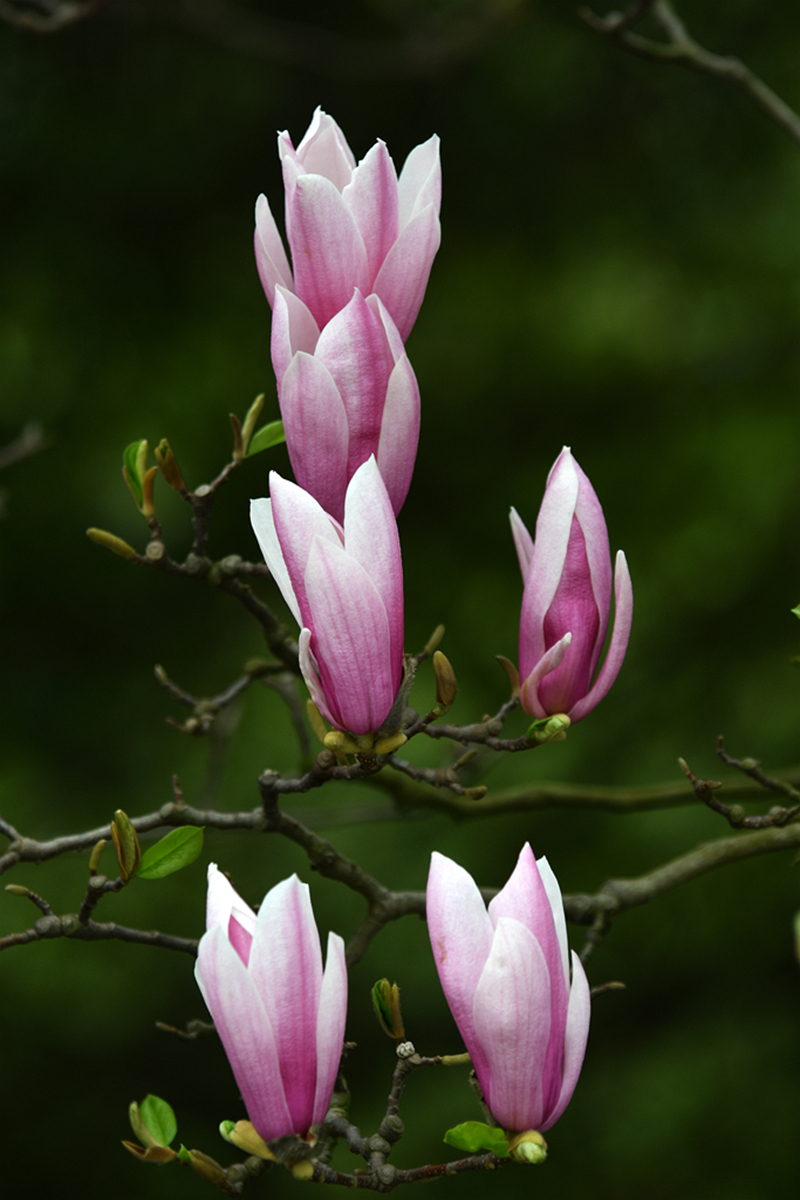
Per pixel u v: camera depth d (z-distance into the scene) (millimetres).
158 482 10734
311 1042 1738
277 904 1730
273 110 11117
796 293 10945
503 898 1740
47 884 10586
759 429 10711
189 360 11164
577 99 11180
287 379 1812
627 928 10773
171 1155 1887
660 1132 10383
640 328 11109
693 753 9719
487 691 10531
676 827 9859
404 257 1868
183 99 11109
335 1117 2002
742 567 10273
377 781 3781
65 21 4902
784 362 10961
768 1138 10211
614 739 9852
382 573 1764
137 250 11289
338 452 1838
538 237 11539
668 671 10031
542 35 10852
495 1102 1736
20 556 11125
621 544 10586
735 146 11062
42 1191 11633
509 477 11211
